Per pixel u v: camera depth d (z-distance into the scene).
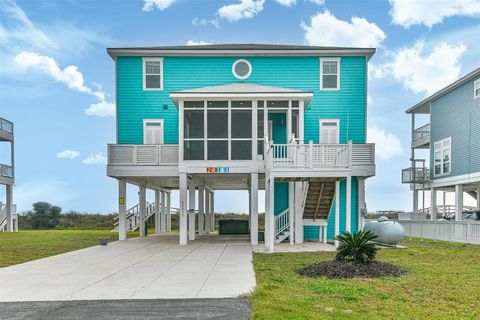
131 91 18.09
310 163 12.44
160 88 18.09
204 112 14.82
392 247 13.70
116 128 17.94
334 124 17.88
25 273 8.72
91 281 7.73
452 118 23.81
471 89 21.78
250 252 12.21
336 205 13.44
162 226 24.02
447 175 24.22
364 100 17.94
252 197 14.64
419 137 28.83
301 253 11.79
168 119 18.00
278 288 6.69
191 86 18.12
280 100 14.84
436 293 6.38
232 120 14.87
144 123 17.97
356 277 7.62
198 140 14.84
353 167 15.17
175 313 5.37
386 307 5.51
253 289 6.65
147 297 6.31
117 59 18.16
